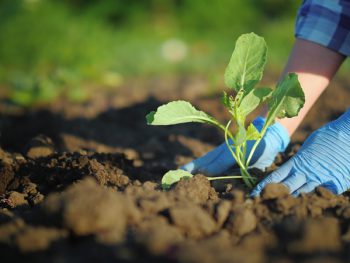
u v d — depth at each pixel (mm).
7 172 3721
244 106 3172
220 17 13680
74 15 12203
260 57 3146
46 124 6137
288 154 3963
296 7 13703
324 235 2439
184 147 5055
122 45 12008
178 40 12570
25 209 3209
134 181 3568
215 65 10711
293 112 3057
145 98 8062
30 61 10133
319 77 3547
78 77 9242
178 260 2244
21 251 2398
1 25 10297
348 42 3488
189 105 3160
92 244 2428
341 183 3207
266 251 2469
